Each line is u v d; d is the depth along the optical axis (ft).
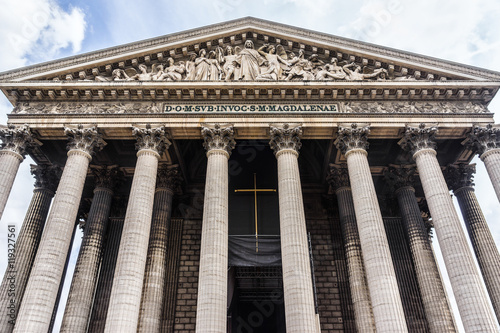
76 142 98.73
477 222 110.73
